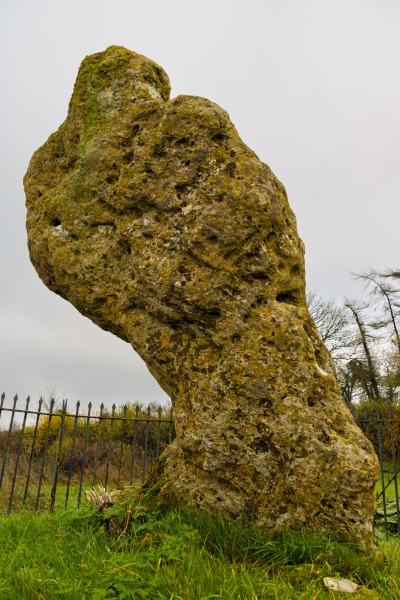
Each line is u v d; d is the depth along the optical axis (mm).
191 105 4168
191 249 3871
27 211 4996
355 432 3605
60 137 5078
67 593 2430
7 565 2852
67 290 4641
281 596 2535
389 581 2883
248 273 3820
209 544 3270
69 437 14281
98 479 11359
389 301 26984
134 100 4574
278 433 3533
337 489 3404
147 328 4137
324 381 3689
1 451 12703
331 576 2926
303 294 4078
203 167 4020
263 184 3932
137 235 4172
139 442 14195
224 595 2496
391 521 6973
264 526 3467
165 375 4086
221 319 3809
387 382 24031
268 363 3648
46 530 3691
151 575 2660
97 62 4973
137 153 4289
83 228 4527
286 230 4012
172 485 3941
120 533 3443
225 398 3684
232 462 3613
